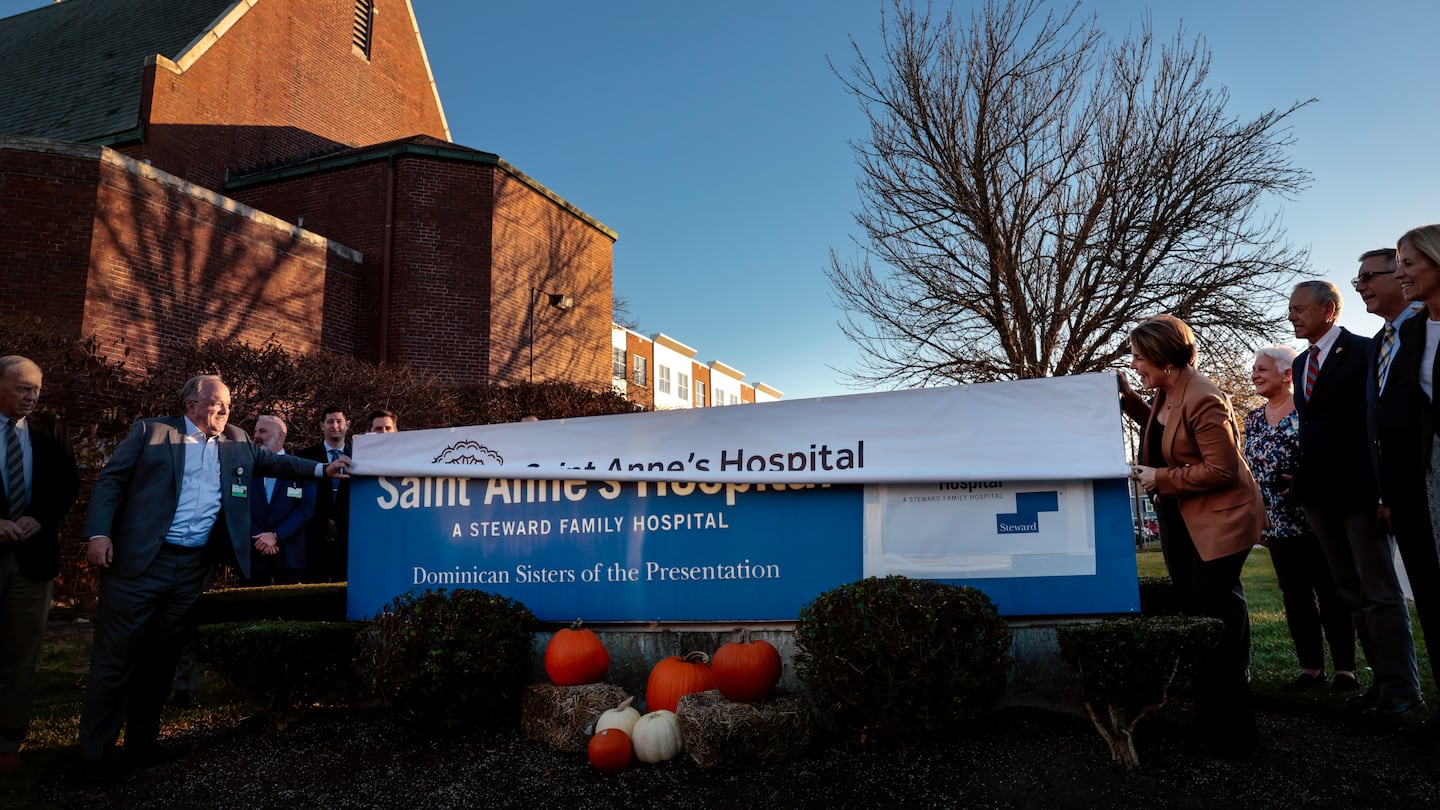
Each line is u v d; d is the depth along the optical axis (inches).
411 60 932.0
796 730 136.1
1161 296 584.4
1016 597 148.9
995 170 615.2
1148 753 129.2
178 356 408.8
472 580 176.9
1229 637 127.3
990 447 152.3
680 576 165.9
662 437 170.4
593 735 143.6
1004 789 120.1
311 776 143.7
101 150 489.4
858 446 158.7
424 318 657.0
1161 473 133.6
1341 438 151.6
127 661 150.5
